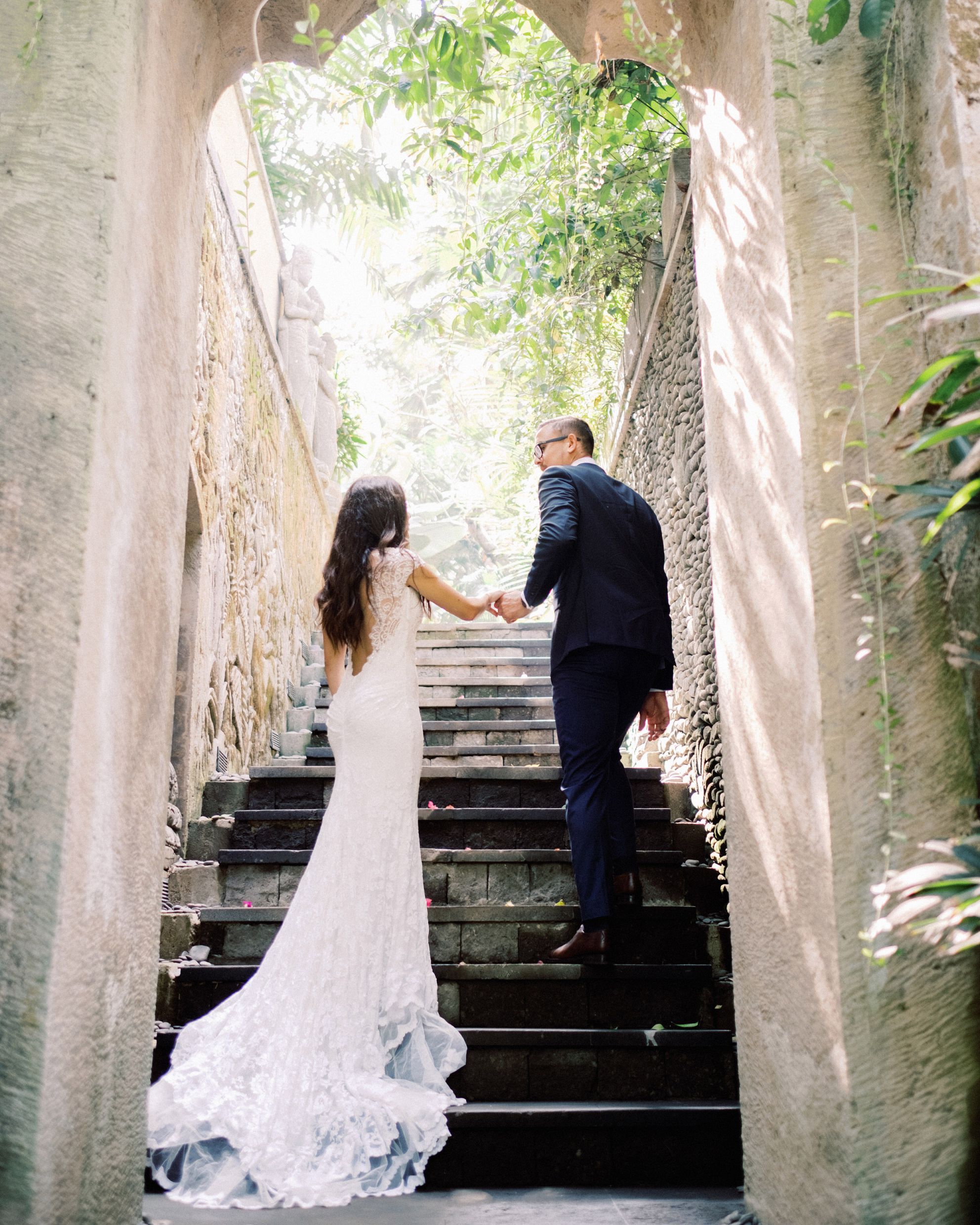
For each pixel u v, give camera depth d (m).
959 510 1.50
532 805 4.06
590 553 3.13
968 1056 1.59
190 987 3.07
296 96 5.52
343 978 2.62
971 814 1.64
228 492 5.09
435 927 3.31
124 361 1.80
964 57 1.69
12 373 1.67
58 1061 1.54
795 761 1.76
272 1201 2.20
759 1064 1.93
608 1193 2.37
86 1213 1.64
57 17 1.79
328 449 8.76
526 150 5.53
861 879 1.62
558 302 5.91
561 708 3.08
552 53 5.17
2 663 1.59
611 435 7.34
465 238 4.19
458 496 16.56
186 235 2.22
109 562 1.73
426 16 2.72
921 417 1.74
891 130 1.83
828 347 1.77
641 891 3.31
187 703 4.20
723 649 2.18
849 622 1.68
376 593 3.04
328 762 5.10
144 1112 1.92
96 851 1.67
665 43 2.10
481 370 10.36
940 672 1.68
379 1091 2.46
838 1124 1.58
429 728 5.00
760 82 1.92
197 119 2.28
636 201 5.74
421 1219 2.10
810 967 1.69
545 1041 2.81
